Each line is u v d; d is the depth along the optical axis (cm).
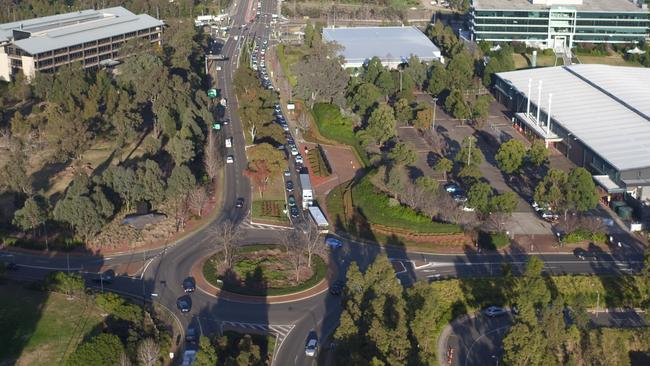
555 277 18938
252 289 18888
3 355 16150
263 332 17250
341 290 18712
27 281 19212
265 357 16262
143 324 17188
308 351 16412
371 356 14975
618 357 15762
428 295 15838
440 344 16750
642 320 17625
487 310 17912
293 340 17000
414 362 14812
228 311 18075
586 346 15925
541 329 15288
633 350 16525
